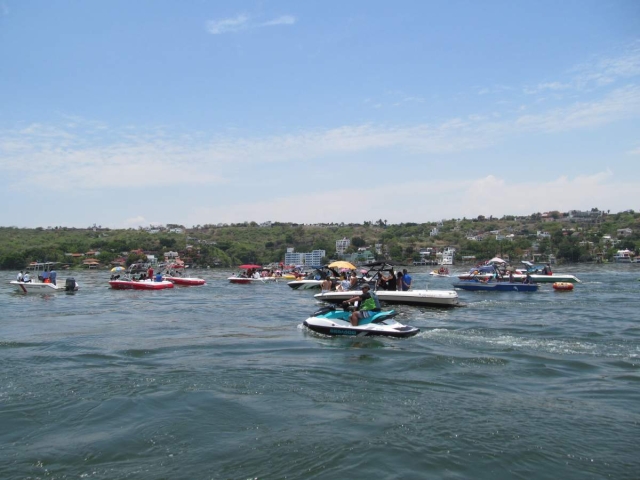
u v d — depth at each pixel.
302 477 6.00
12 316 21.39
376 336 14.74
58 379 10.15
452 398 8.78
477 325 17.19
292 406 8.42
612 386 9.46
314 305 26.16
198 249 118.50
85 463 6.43
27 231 141.38
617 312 21.08
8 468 6.31
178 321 19.50
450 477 5.95
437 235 169.38
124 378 10.21
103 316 21.34
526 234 163.50
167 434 7.29
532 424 7.53
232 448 6.79
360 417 7.88
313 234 171.62
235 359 12.00
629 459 6.36
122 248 115.56
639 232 135.75
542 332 15.55
